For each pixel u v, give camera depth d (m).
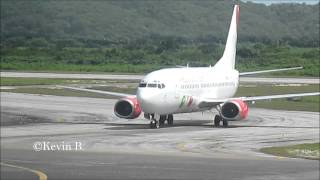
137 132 119.00
